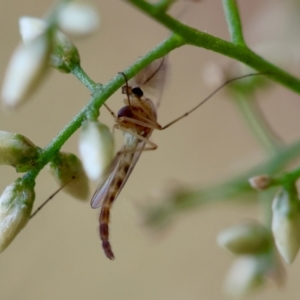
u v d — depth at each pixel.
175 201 0.06
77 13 0.05
